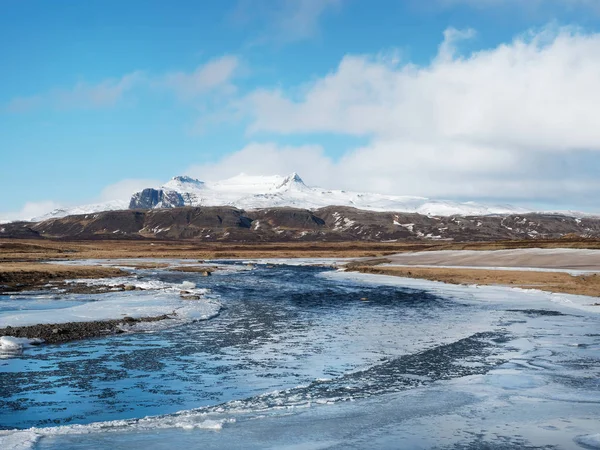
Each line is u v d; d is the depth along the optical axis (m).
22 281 66.94
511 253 116.75
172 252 189.12
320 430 16.25
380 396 20.27
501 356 27.23
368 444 14.98
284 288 65.69
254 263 130.62
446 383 22.09
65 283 67.25
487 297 54.69
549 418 17.34
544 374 23.39
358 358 27.00
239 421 17.16
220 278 82.75
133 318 38.09
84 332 33.03
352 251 195.00
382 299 53.31
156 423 16.91
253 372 24.12
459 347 29.55
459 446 14.79
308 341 31.42
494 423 16.89
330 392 20.91
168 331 34.47
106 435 15.62
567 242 140.88
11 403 19.39
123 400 19.84
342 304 49.25
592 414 17.80
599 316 41.00
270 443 15.05
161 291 58.69
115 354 27.53
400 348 29.42
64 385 21.77
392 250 195.50
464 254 124.81
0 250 163.00
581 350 28.52
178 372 24.03
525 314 42.31
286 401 19.66
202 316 40.38
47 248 180.88
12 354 27.27
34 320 36.16
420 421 17.12
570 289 59.56
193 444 14.88
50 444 14.71
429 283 72.94
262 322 38.47
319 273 95.75
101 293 56.06
